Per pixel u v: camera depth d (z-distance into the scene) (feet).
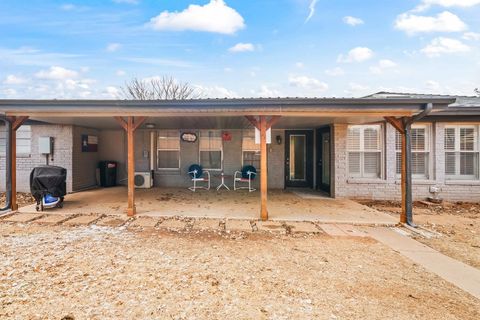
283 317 7.63
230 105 16.84
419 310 8.04
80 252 12.21
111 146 33.37
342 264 11.43
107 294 8.71
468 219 19.20
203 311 7.86
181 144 32.60
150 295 8.69
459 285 9.66
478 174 25.05
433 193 24.88
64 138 27.76
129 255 11.95
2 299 8.32
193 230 15.89
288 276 10.21
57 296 8.55
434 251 13.08
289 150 32.19
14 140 19.69
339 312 7.89
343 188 25.77
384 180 25.44
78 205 21.79
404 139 17.72
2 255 11.76
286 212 20.20
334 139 25.81
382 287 9.46
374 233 15.79
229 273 10.36
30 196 26.16
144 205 22.02
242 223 17.28
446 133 25.26
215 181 32.48
